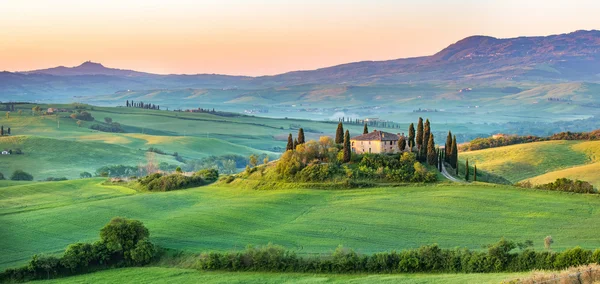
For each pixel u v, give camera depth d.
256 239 119.62
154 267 107.69
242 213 141.88
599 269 75.75
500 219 125.00
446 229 119.88
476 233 115.88
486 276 86.81
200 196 168.38
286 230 125.88
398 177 161.50
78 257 107.50
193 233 125.69
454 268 95.06
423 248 98.50
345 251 101.00
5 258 111.88
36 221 141.50
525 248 98.38
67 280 101.44
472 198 142.88
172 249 114.31
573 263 87.56
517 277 79.69
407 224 125.12
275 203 149.88
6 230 133.25
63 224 138.38
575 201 137.38
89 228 134.62
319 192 157.50
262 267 102.00
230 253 104.75
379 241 114.25
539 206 133.62
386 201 144.88
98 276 102.44
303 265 100.81
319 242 115.44
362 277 93.25
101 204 160.25
